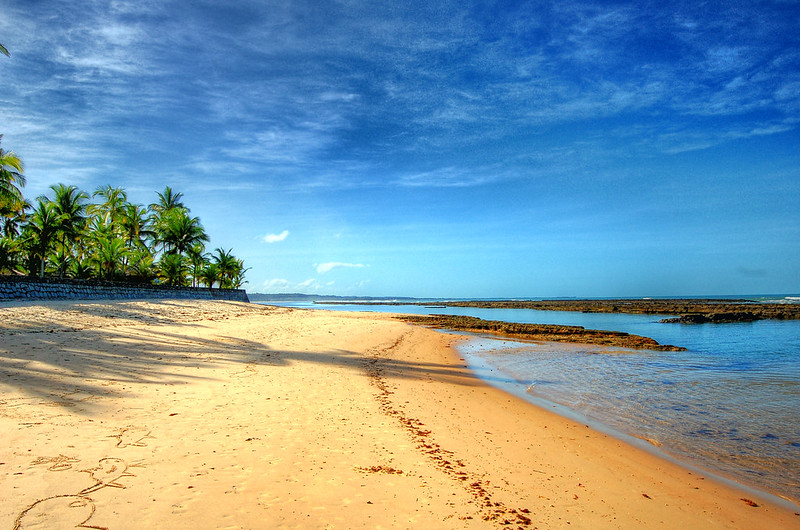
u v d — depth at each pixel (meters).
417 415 10.73
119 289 31.28
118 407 8.62
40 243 33.50
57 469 5.75
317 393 11.62
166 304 30.55
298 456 7.15
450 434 9.50
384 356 19.91
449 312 80.19
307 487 6.09
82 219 36.72
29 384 9.38
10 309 18.55
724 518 6.58
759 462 8.92
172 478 5.87
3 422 7.10
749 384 16.39
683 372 18.84
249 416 8.99
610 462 8.67
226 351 16.23
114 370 11.49
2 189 28.67
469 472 7.40
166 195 56.38
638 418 11.93
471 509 5.98
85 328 17.19
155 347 15.23
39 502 4.89
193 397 9.95
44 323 16.89
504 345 27.84
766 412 12.58
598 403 13.49
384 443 8.34
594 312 77.38
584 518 6.14
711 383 16.55
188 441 7.27
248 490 5.79
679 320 50.41
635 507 6.71
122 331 17.56
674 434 10.60
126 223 46.69
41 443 6.49
